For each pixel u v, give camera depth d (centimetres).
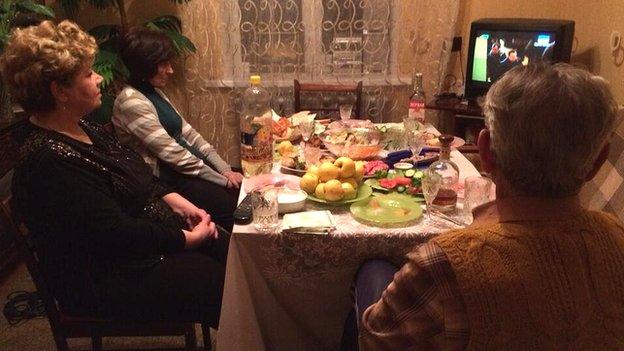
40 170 136
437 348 80
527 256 72
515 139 72
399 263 147
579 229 75
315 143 196
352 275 150
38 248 146
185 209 191
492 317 71
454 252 74
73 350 206
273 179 174
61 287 149
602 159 77
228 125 350
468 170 185
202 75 334
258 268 149
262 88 337
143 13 325
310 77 338
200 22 321
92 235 143
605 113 71
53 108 145
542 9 325
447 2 321
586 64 292
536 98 70
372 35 328
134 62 225
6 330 221
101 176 150
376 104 345
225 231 196
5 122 261
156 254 160
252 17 321
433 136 221
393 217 149
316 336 162
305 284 152
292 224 144
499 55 289
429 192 150
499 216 77
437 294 75
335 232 143
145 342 211
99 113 281
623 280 76
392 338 85
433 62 336
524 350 72
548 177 73
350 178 162
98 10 327
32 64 137
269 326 157
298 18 322
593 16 282
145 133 220
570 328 73
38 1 305
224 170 245
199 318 156
